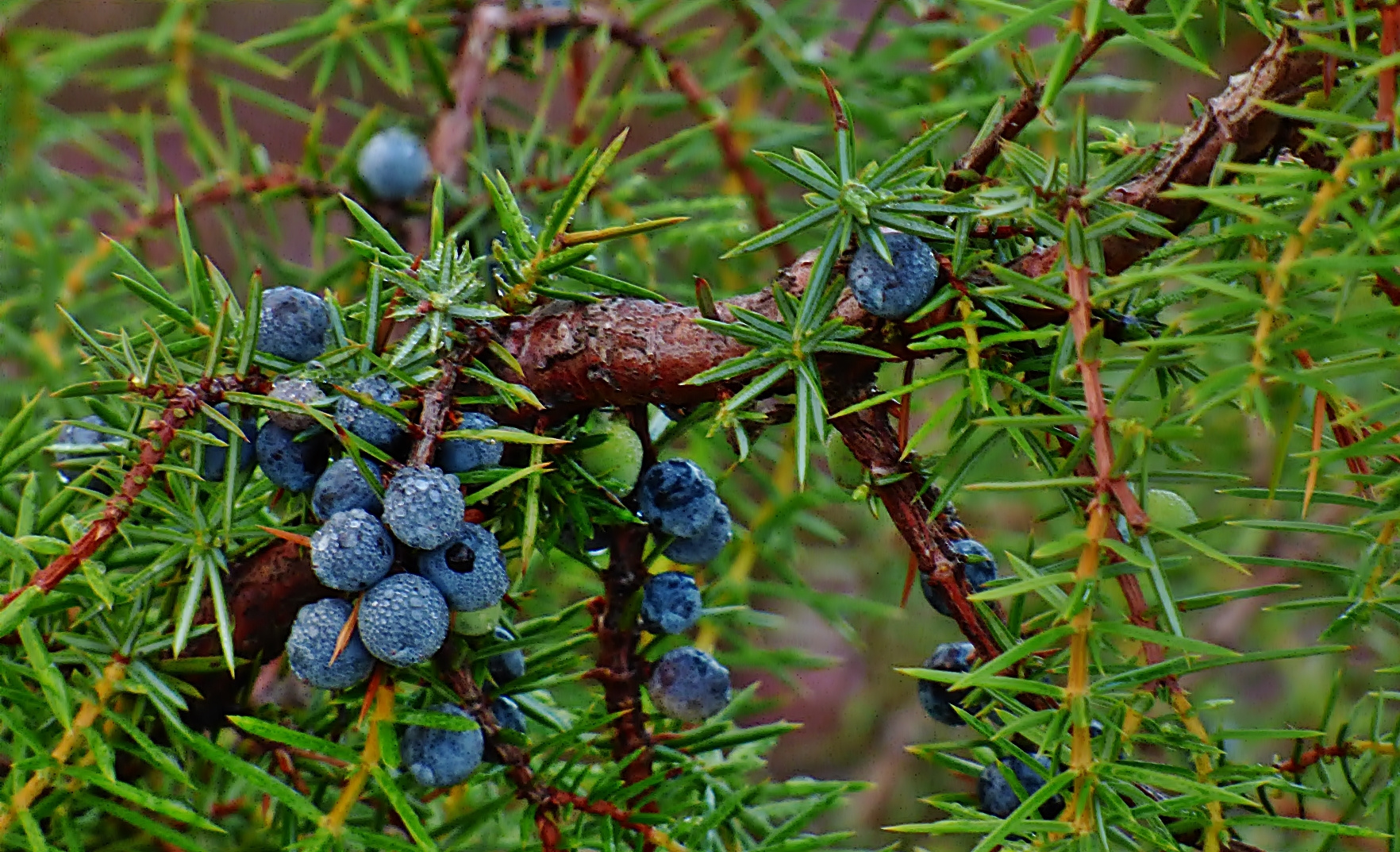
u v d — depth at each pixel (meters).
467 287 0.31
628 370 0.32
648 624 0.34
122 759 0.33
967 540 0.32
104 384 0.31
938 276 0.31
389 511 0.30
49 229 0.41
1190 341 0.29
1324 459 0.29
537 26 0.41
